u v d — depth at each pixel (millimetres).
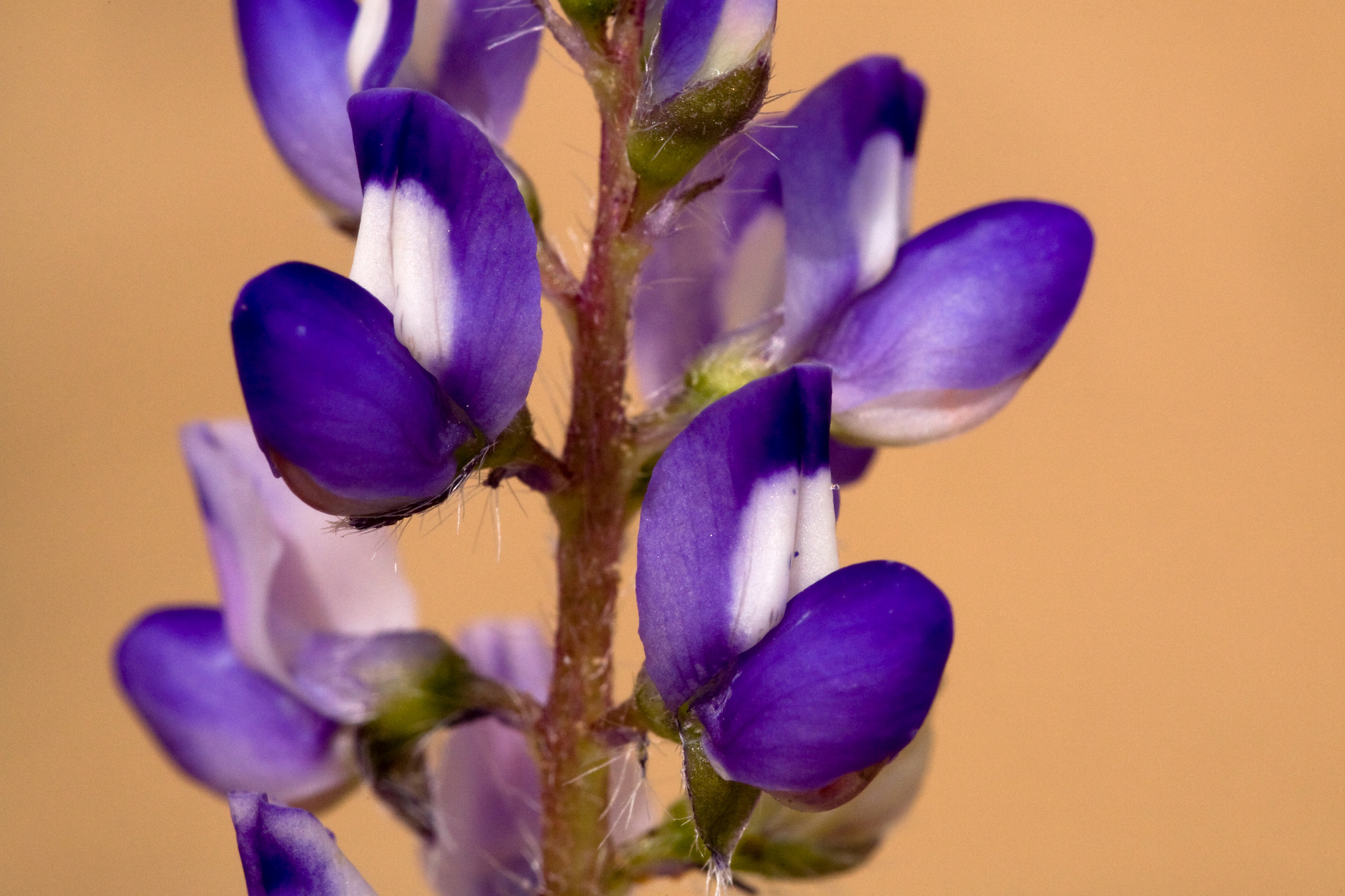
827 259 144
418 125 136
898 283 145
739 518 135
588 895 145
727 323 147
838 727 132
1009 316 145
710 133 138
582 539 143
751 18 137
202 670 157
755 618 135
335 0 149
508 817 156
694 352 147
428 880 156
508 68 145
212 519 153
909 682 132
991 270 145
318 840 136
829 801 135
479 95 144
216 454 151
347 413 134
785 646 133
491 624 161
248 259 410
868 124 144
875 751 132
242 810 136
